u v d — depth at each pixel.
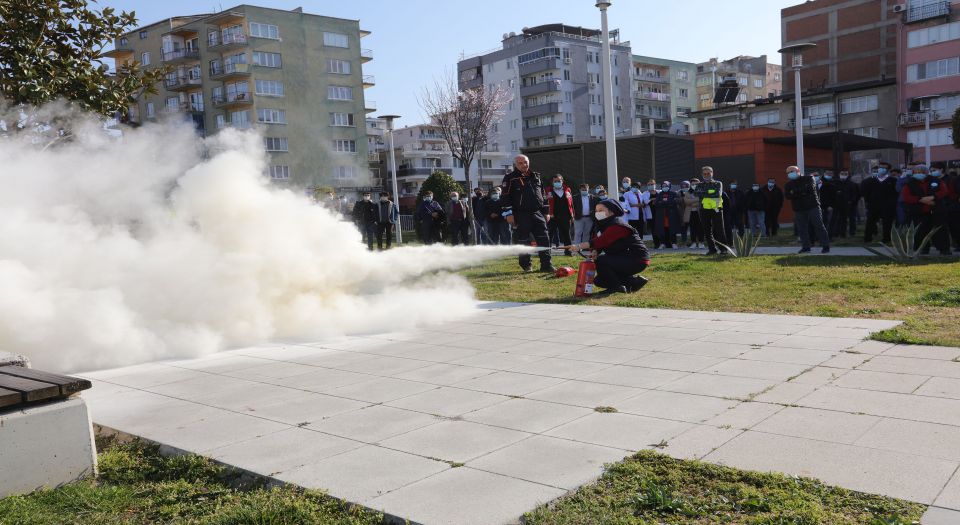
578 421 4.39
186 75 56.19
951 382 4.83
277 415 4.83
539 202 12.98
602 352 6.46
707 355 6.11
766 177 35.28
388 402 5.06
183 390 5.66
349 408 4.94
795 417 4.24
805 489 3.19
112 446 4.35
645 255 10.19
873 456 3.56
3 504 3.47
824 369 5.38
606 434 4.11
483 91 51.84
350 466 3.77
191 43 56.88
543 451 3.87
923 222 13.48
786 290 9.57
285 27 55.03
